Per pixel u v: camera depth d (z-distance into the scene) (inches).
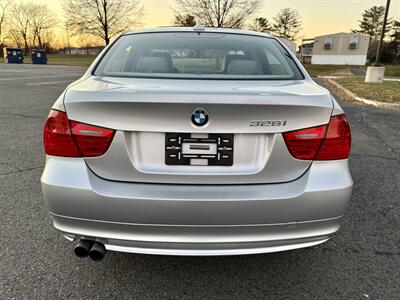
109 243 65.9
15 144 177.3
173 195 62.0
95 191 62.3
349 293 75.9
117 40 101.0
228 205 62.0
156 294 75.0
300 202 63.7
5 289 75.0
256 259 87.9
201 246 64.4
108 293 74.9
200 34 102.7
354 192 126.9
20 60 1245.1
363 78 645.3
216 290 76.6
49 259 85.6
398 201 120.0
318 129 64.6
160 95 61.2
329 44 1829.5
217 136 62.3
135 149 62.9
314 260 87.7
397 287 77.8
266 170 63.7
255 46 98.3
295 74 86.9
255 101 60.6
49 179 64.2
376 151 177.2
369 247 93.2
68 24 1475.1
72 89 68.0
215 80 77.9
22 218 104.3
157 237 63.9
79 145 63.3
